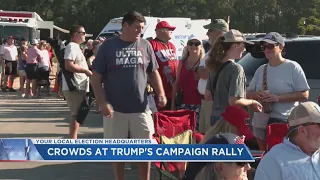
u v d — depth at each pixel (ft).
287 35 26.94
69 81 25.09
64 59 24.95
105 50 17.58
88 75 25.17
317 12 195.62
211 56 16.74
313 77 24.38
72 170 24.03
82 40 25.66
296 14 203.00
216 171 11.68
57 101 51.57
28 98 54.03
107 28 59.57
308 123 11.52
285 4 205.05
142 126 17.84
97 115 40.81
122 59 17.43
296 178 11.51
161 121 19.63
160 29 24.41
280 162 11.63
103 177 22.98
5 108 45.73
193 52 23.61
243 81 16.12
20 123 37.32
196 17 202.69
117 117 17.78
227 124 14.34
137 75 17.57
